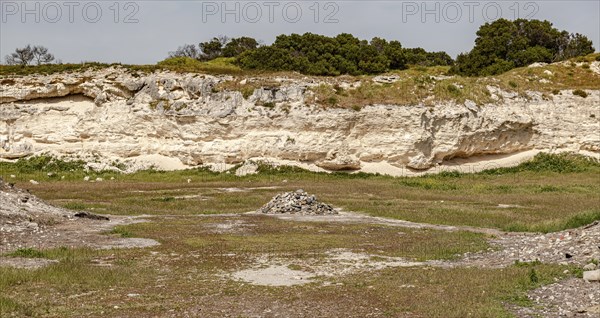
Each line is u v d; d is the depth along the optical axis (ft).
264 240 61.11
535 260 46.62
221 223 74.28
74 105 168.25
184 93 165.68
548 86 176.76
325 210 87.61
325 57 239.09
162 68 171.22
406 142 156.25
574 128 167.02
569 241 51.31
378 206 93.91
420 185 129.59
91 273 43.65
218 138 159.33
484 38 238.68
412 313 33.91
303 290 39.68
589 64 187.73
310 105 159.02
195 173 152.56
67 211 78.23
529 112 167.02
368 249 55.88
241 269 46.83
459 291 38.22
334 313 34.22
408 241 60.85
